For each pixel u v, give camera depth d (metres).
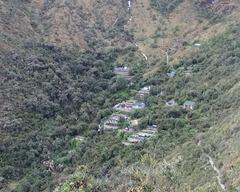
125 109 114.38
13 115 103.31
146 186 51.25
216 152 74.94
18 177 92.75
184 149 81.56
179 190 56.22
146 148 91.88
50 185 86.88
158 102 113.50
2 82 109.00
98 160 93.88
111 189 54.97
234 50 117.50
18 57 118.50
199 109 102.12
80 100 118.25
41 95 112.00
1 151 95.62
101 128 107.38
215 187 61.41
